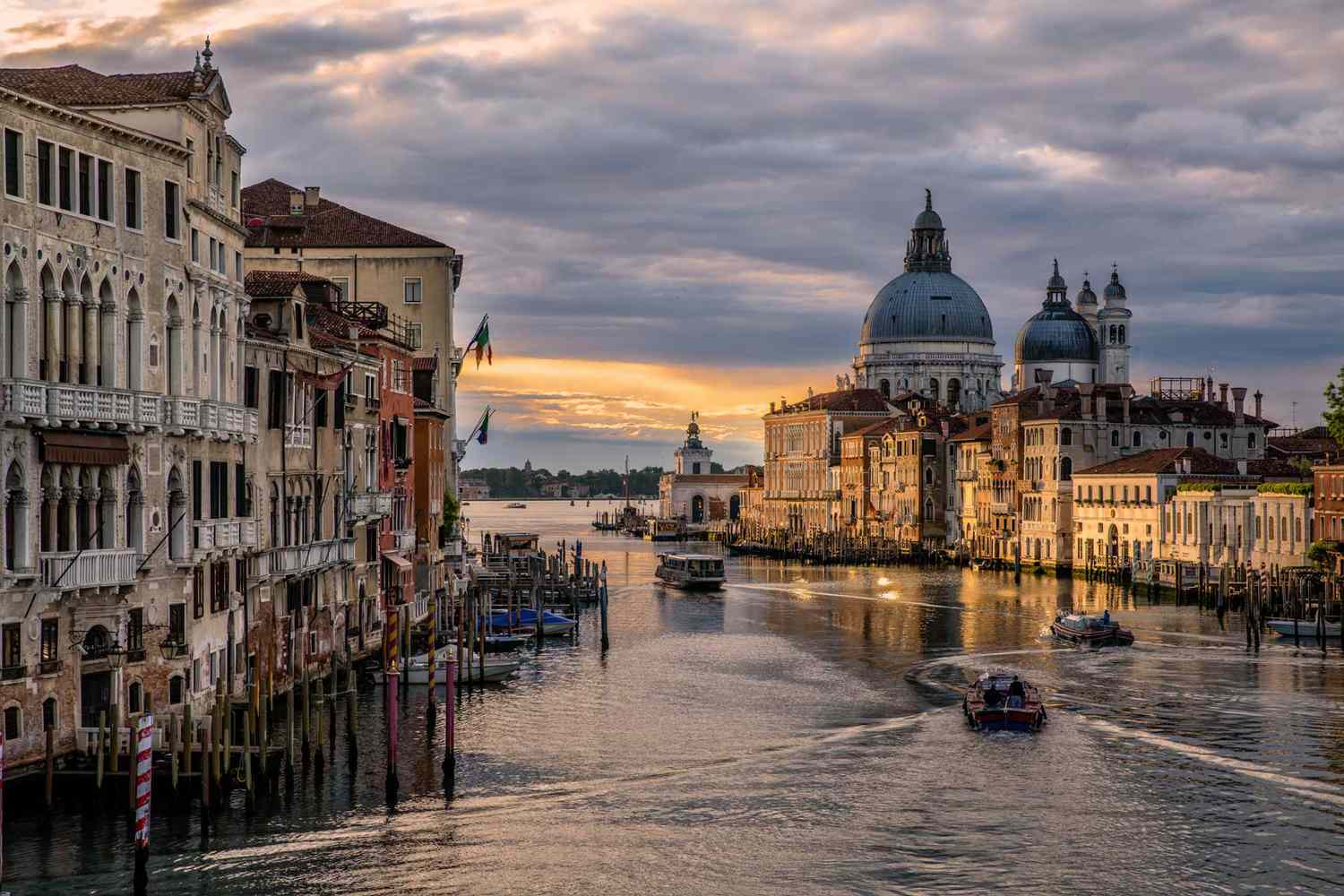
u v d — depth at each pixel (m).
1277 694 67.69
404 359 76.69
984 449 166.12
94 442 43.06
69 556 42.09
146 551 45.78
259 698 47.81
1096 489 140.25
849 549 179.12
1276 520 109.88
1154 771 52.28
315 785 47.53
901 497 186.00
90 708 44.28
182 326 48.09
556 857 41.75
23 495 40.97
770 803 47.69
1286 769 52.56
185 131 48.31
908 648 86.44
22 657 41.06
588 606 115.69
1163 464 130.12
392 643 47.81
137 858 36.59
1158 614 104.88
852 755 54.53
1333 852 43.00
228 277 52.75
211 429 49.22
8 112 40.31
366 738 55.12
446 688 51.06
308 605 61.16
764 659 81.12
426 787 48.50
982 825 45.44
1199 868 41.56
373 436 70.31
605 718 61.50
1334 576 94.19
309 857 40.56
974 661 79.94
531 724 59.62
